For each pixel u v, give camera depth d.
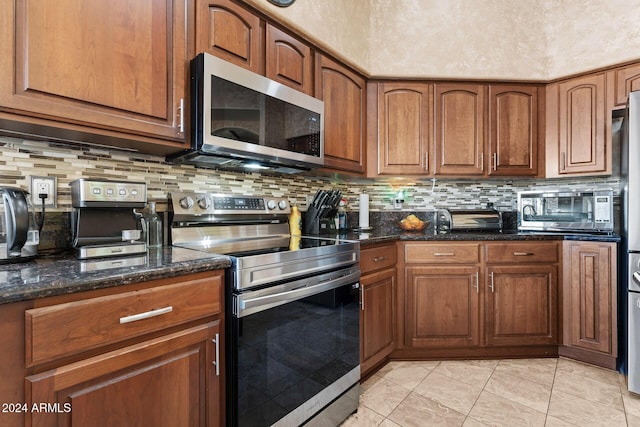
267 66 1.65
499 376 2.02
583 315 2.16
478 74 2.42
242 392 1.16
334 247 1.57
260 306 1.21
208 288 1.10
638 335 1.78
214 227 1.71
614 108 2.23
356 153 2.26
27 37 0.96
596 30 2.30
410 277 2.18
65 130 1.09
